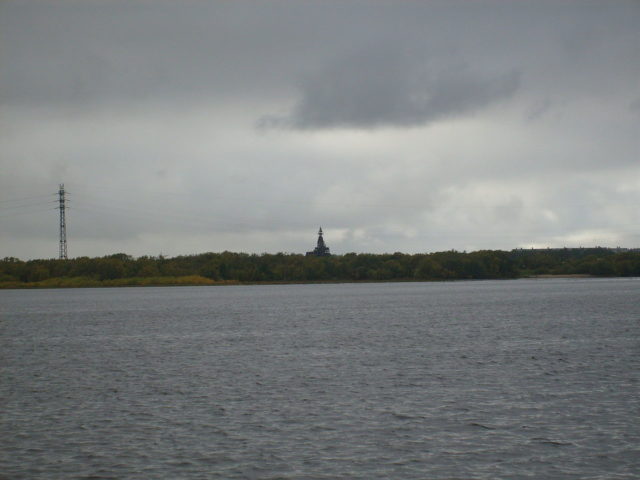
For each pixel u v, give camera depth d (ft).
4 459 119.14
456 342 280.72
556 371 201.46
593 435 129.90
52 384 188.85
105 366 223.10
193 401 162.71
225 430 135.44
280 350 260.21
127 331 360.69
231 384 184.75
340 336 314.35
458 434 131.54
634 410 149.07
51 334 349.20
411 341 287.07
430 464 115.24
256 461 117.08
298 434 132.26
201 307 613.11
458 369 206.69
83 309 600.80
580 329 331.98
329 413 148.46
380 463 115.85
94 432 134.92
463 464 115.14
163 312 537.24
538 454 119.55
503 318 411.95
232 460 117.70
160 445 126.00
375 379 190.08
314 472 111.96
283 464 115.65
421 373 199.72
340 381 187.32
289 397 165.99
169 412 151.12
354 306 590.96
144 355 250.98
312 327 369.30
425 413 147.74
